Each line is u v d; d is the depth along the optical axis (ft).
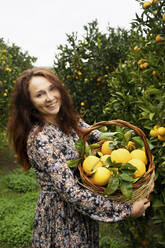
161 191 6.48
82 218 4.68
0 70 15.57
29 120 4.62
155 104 5.86
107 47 13.55
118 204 3.90
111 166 4.13
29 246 8.96
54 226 4.61
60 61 14.53
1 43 18.66
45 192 4.73
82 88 14.01
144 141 4.29
